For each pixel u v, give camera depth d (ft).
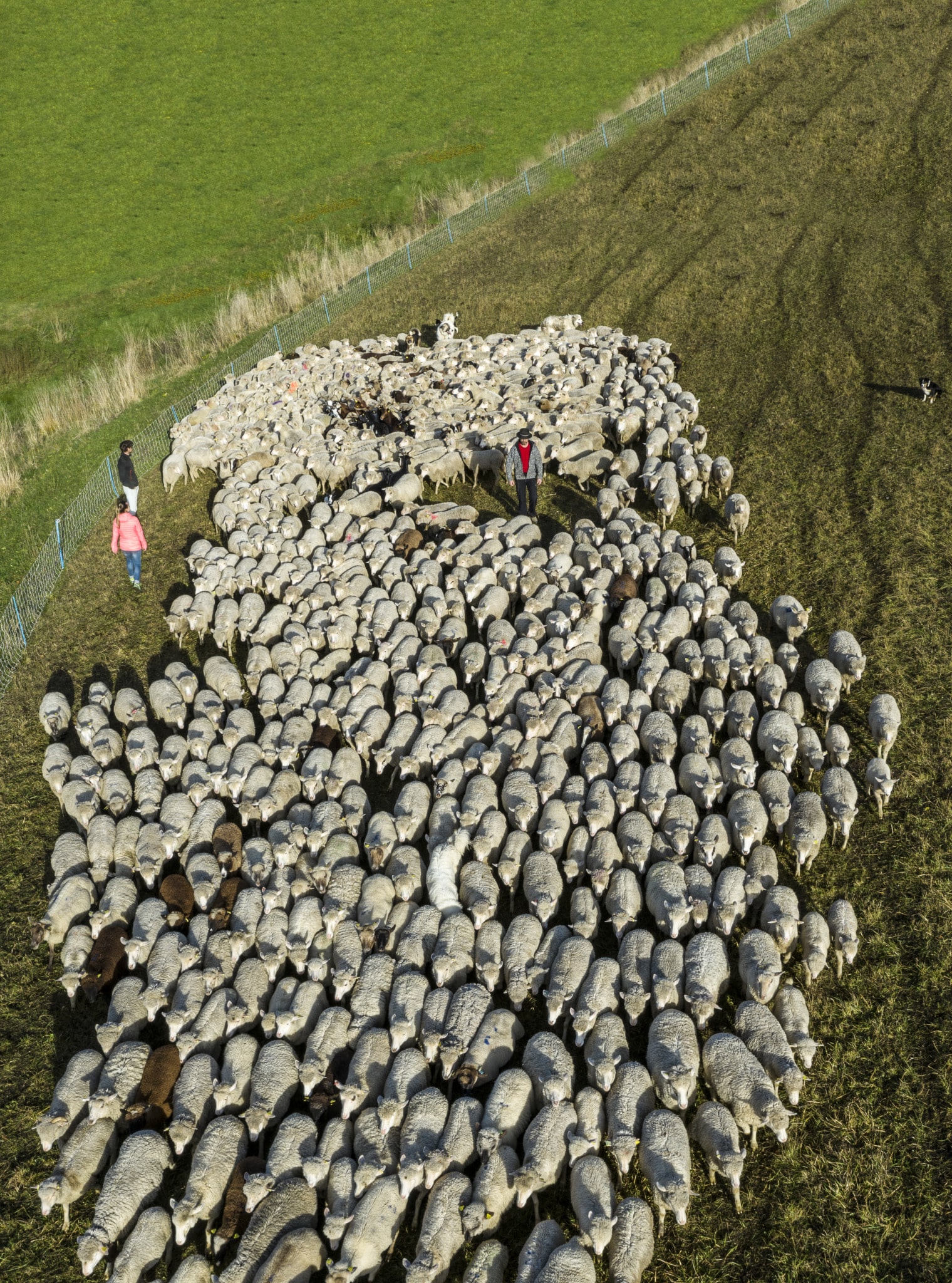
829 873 45.75
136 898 46.52
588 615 62.03
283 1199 33.45
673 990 39.14
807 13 173.27
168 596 71.61
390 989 41.19
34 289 152.56
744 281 109.60
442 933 43.24
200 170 181.78
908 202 119.24
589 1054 37.32
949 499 68.49
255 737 56.90
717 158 140.77
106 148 191.11
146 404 107.86
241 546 72.54
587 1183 33.14
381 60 209.26
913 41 155.22
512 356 97.30
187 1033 39.22
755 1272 32.45
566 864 45.50
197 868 47.03
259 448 84.38
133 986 42.01
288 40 220.02
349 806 50.16
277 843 47.60
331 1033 39.04
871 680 55.67
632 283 114.73
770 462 77.20
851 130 138.00
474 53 206.90
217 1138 35.40
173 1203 33.27
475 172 165.48
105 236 165.68
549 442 78.59
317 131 188.65
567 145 162.09
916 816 47.55
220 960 42.63
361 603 65.92
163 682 59.16
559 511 76.43
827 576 64.23
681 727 55.77
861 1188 34.24
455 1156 34.45
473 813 48.03
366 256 140.87
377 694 58.13
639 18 208.44
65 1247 35.19
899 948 41.96
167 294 146.51
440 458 78.74
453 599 65.21
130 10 233.96
